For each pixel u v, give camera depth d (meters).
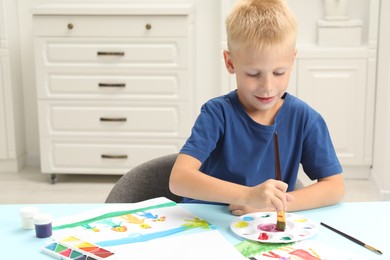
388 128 3.20
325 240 1.17
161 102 3.53
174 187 1.36
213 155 1.50
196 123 1.47
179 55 3.46
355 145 3.63
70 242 1.13
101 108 3.55
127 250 1.11
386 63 3.23
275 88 1.33
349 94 3.57
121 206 1.35
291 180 1.53
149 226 1.23
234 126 1.46
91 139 3.60
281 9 1.35
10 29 3.72
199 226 1.23
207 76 3.87
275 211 1.32
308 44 3.78
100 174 3.86
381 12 3.42
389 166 3.23
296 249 1.11
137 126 3.56
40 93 3.55
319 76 3.57
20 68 3.94
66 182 3.72
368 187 3.56
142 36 3.44
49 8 3.42
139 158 3.60
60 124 3.58
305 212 1.34
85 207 1.36
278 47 1.30
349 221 1.27
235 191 1.27
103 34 3.45
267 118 1.48
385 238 1.18
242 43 1.31
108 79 3.51
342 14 3.62
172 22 3.42
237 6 1.39
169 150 3.59
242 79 1.35
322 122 1.52
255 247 1.13
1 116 3.80
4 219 1.29
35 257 1.10
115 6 3.50
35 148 4.07
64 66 3.50
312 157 1.50
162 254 1.09
